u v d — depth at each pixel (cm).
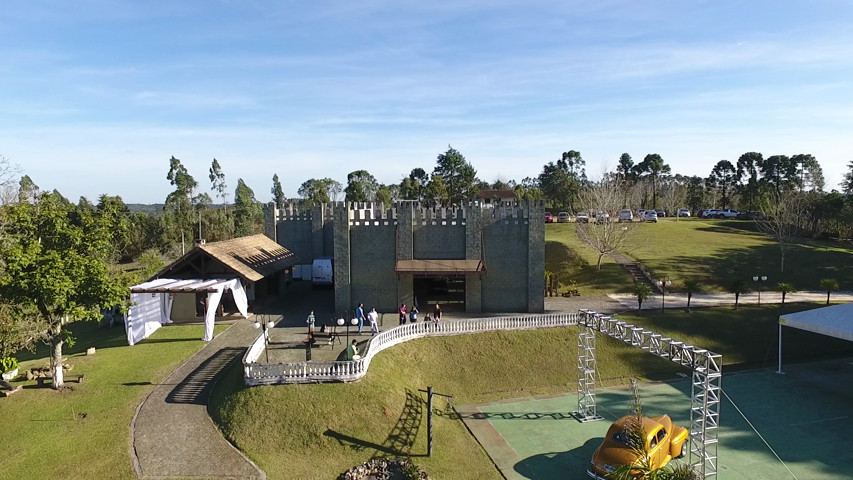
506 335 3297
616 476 1530
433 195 9312
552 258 5628
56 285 2283
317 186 12388
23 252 2328
